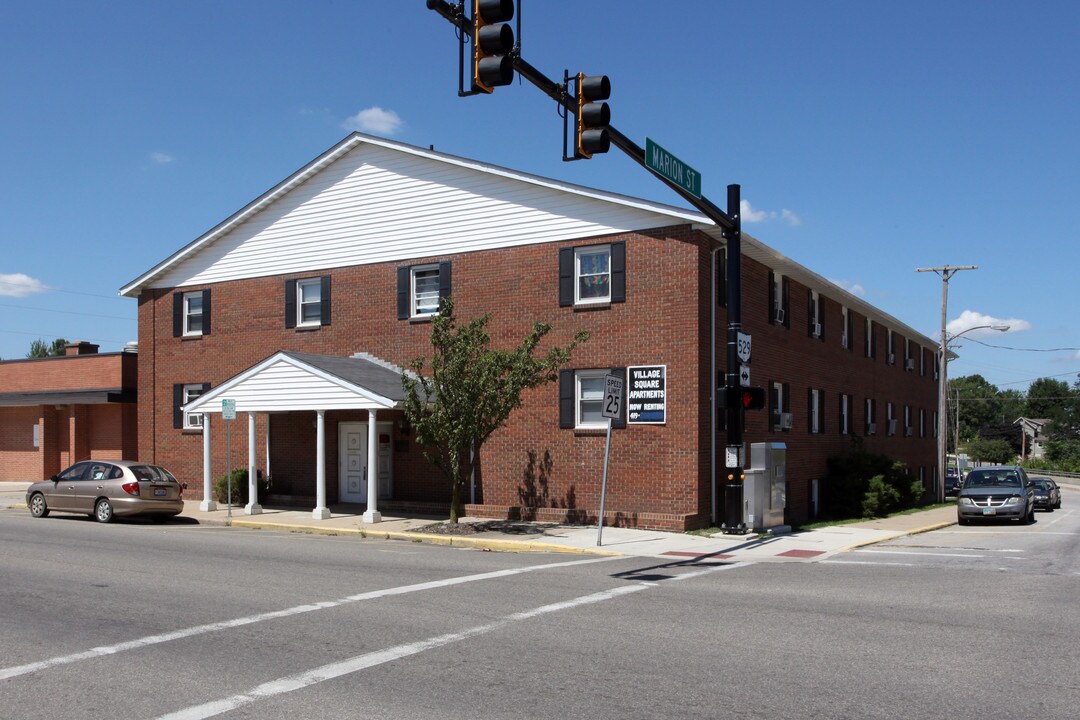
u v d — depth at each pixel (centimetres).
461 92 938
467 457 2245
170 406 2788
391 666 761
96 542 1653
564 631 896
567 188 2142
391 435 2381
